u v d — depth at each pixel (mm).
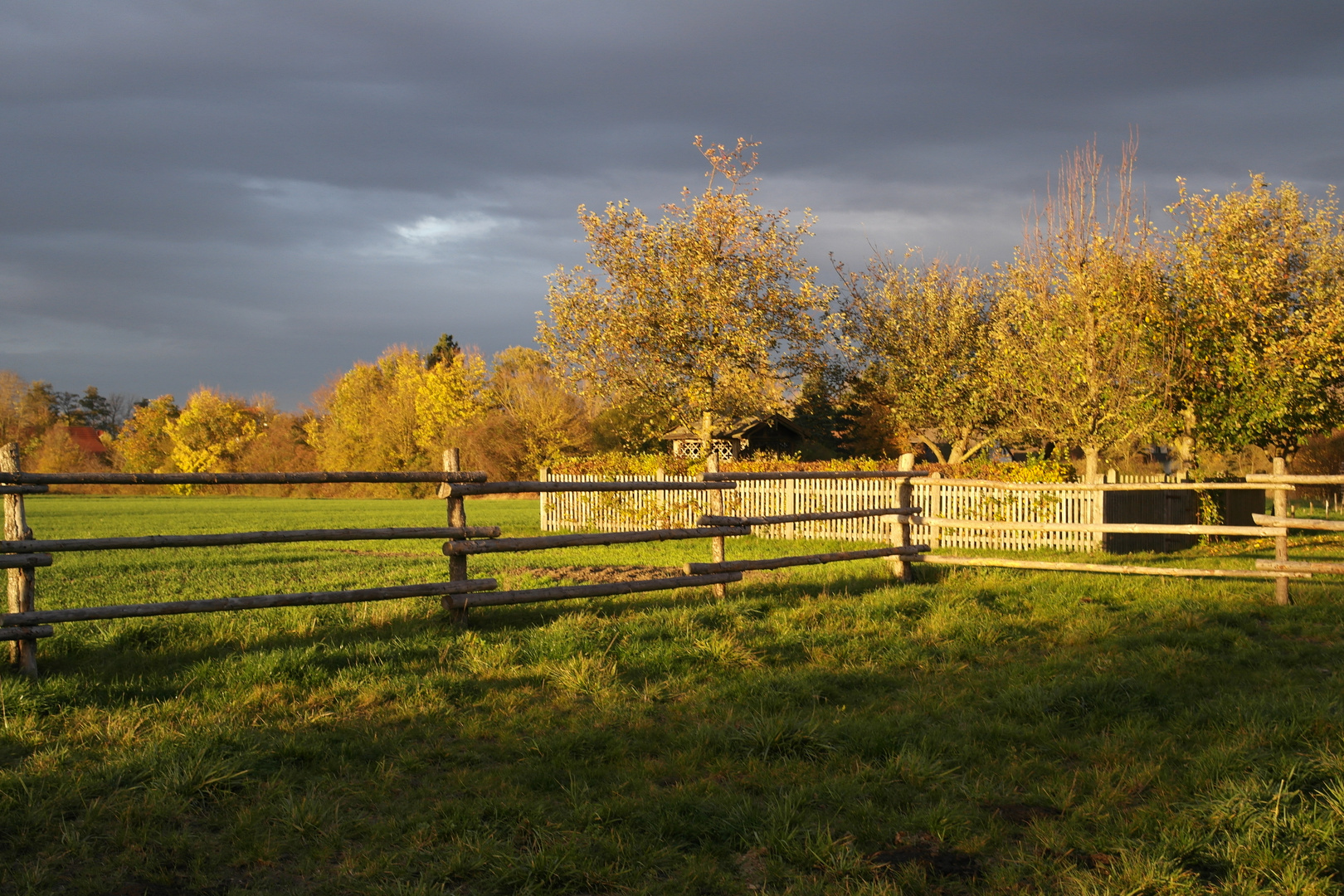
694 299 29953
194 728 5270
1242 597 9633
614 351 30562
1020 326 24047
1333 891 3461
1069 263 22172
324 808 4250
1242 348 19781
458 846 3910
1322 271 21203
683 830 4113
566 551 17203
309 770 4844
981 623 8180
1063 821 4176
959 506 17688
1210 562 12828
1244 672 6699
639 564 14703
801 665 6957
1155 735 5266
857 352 37781
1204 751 4914
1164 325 20703
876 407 40344
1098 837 3930
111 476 6992
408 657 7133
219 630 7984
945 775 4684
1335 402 21500
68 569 14320
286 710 5809
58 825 4074
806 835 3926
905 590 10125
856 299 37406
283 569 14164
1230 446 20750
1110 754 4969
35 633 6512
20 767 4695
